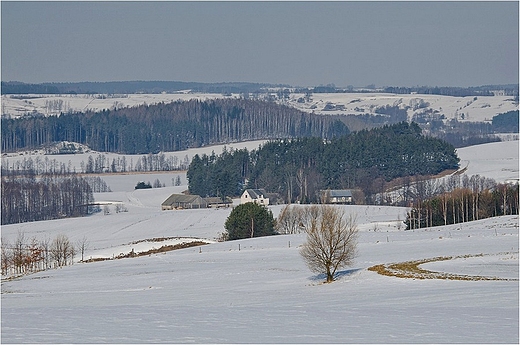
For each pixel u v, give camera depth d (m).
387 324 57.12
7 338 51.91
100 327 56.69
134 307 72.75
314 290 94.44
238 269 124.94
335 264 103.19
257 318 61.41
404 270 106.06
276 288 99.75
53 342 50.47
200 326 57.12
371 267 110.31
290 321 59.44
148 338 51.91
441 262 114.88
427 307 67.19
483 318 59.31
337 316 61.91
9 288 119.75
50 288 116.88
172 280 117.56
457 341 50.59
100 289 111.75
